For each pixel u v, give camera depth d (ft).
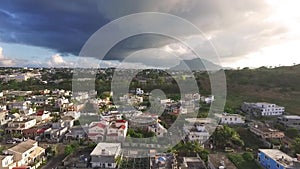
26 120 165.48
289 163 99.35
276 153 111.45
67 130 156.56
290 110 216.13
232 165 100.94
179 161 106.22
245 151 128.47
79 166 102.83
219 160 104.53
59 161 114.62
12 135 148.66
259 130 147.64
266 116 200.13
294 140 137.49
